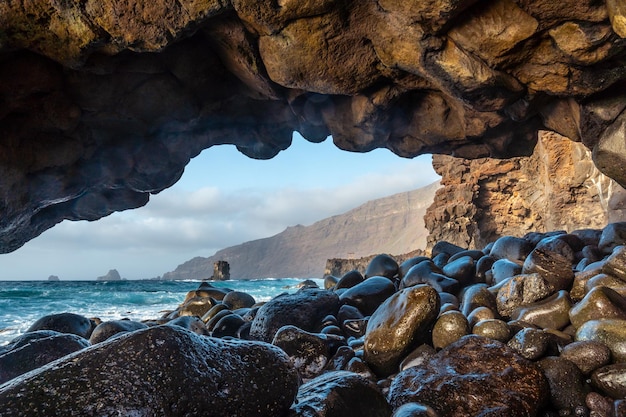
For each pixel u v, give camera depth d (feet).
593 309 16.12
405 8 20.07
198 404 9.07
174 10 22.02
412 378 14.12
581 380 13.37
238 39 25.61
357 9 21.90
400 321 16.56
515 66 21.43
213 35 26.63
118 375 8.70
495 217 134.72
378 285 28.12
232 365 10.18
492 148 33.32
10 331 47.42
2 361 16.22
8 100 27.20
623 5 15.98
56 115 29.30
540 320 17.61
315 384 12.88
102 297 103.19
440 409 12.43
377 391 12.90
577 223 104.68
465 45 20.67
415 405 11.17
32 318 64.34
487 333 15.99
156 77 30.17
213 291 47.42
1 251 37.45
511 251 27.55
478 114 29.71
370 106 29.76
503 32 19.51
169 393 8.81
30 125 29.27
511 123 30.66
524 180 129.18
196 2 21.54
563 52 19.29
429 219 140.26
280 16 22.16
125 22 22.43
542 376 13.26
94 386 8.46
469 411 12.23
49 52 24.85
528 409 12.26
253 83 30.42
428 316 16.60
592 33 18.06
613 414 12.08
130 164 35.76
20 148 29.40
